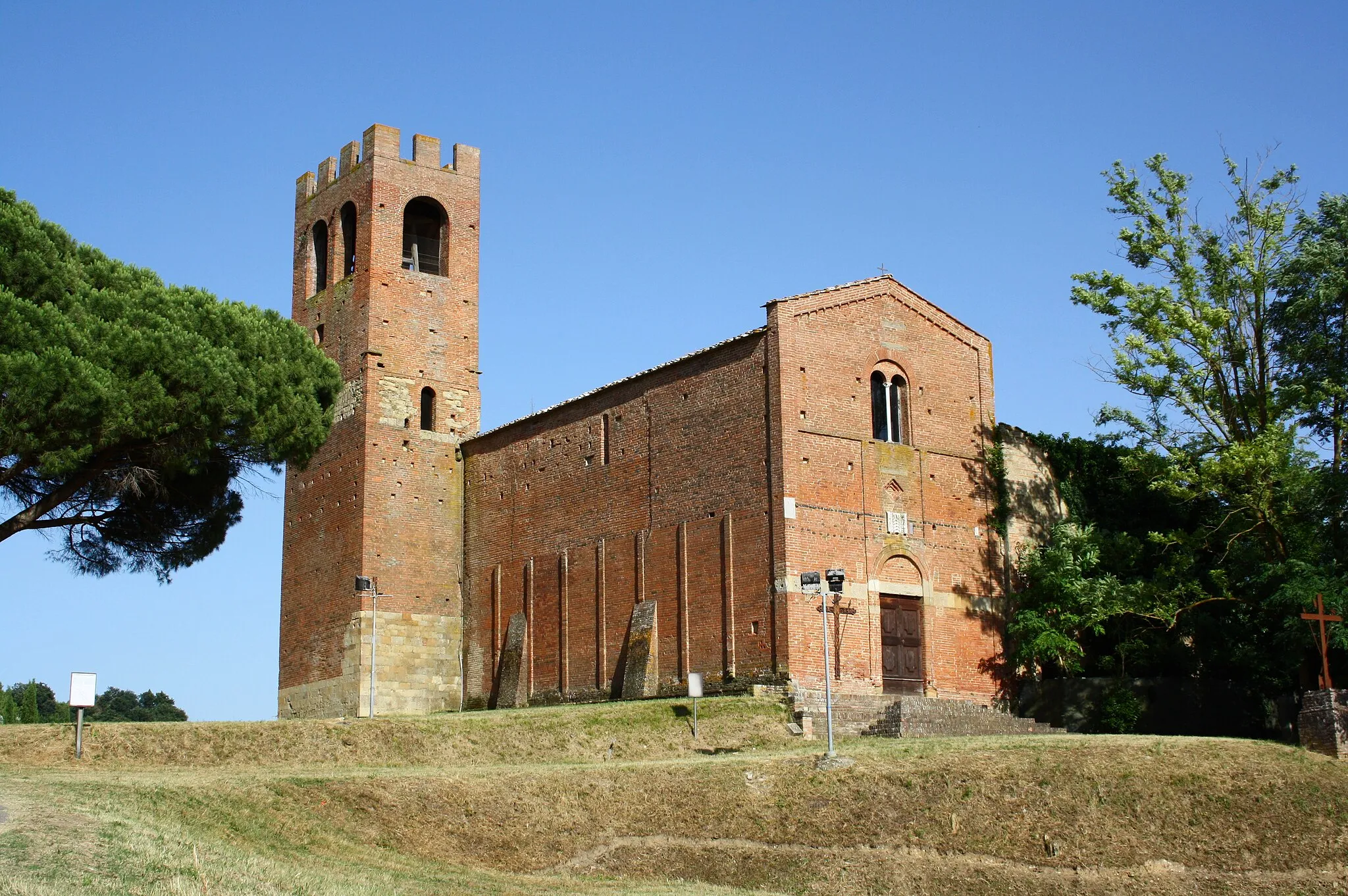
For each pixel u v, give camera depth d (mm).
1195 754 37031
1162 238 49250
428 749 41406
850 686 47219
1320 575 42844
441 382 62156
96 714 135125
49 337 39156
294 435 45844
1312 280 48312
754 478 48188
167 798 30625
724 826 34625
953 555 51500
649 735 43219
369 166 62531
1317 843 34000
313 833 31078
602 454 54781
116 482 42906
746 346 49438
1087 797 34844
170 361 41125
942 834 33875
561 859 33250
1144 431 49719
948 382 53250
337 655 59094
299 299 65938
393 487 59812
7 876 22766
